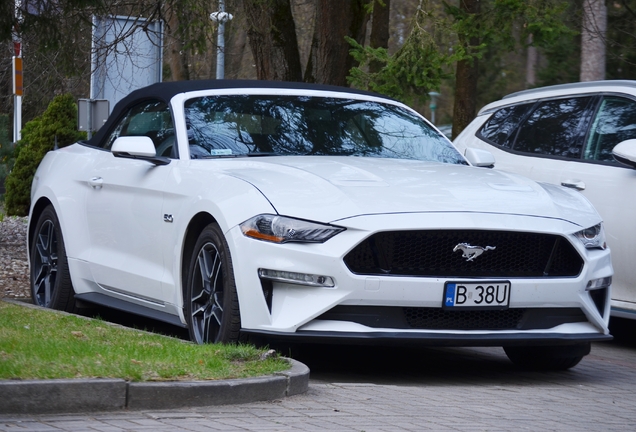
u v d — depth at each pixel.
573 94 10.95
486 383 7.49
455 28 16.98
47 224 10.41
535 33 17.83
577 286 7.34
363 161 8.27
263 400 6.13
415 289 6.89
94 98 19.94
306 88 9.61
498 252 7.17
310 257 6.83
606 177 9.97
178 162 8.32
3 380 5.49
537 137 11.01
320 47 17.61
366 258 6.90
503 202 7.43
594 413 6.45
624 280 9.81
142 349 6.77
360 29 17.84
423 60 16.33
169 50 23.64
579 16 22.09
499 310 7.16
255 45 18.16
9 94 29.36
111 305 9.11
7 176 26.39
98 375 5.76
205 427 5.33
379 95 9.99
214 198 7.48
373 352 8.79
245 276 7.05
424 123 9.64
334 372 7.66
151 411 5.66
